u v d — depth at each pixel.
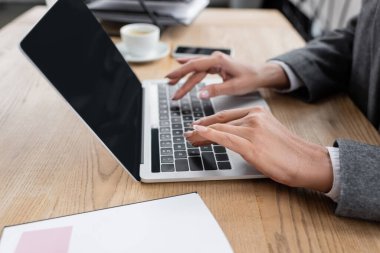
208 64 0.71
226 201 0.46
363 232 0.42
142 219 0.41
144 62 0.86
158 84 0.75
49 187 0.47
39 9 1.14
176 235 0.39
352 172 0.45
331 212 0.45
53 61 0.43
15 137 0.57
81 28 0.54
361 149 0.47
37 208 0.44
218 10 1.21
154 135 0.58
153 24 1.01
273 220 0.43
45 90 0.71
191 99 0.70
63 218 0.41
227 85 0.70
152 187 0.48
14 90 0.71
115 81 0.60
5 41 0.92
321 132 0.61
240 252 0.39
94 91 0.50
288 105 0.69
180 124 0.62
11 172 0.49
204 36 1.01
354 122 0.64
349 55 0.79
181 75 0.72
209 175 0.49
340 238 0.41
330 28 1.72
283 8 1.89
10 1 2.36
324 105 0.69
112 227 0.40
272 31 1.06
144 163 0.51
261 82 0.71
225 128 0.50
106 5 1.04
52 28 0.46
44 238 0.39
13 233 0.39
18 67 0.80
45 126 0.60
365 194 0.43
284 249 0.39
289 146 0.48
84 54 0.52
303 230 0.42
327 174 0.46
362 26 0.77
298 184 0.47
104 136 0.47
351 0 1.50
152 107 0.67
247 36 1.02
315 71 0.72
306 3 1.93
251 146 0.47
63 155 0.53
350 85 0.79
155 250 0.38
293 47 0.96
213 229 0.40
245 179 0.50
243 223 0.43
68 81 0.45
